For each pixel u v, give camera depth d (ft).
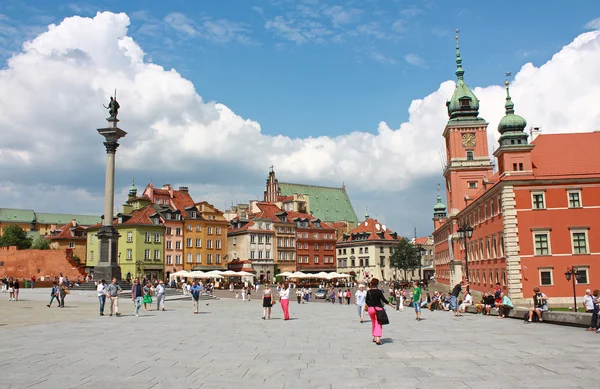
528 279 197.77
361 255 573.74
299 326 98.84
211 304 195.31
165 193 441.27
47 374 50.16
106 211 225.76
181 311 147.43
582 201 199.93
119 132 228.02
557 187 201.36
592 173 201.46
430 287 425.28
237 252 472.85
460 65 363.76
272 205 510.58
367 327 96.17
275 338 78.18
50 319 112.98
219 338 78.38
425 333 84.02
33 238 593.83
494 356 58.65
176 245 411.75
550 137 220.23
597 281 195.52
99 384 45.80
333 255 538.06
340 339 76.33
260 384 45.50
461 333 83.56
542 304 104.94
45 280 362.74
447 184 380.78
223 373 50.39
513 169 205.98
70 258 385.91
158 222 400.88
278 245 484.74
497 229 222.28
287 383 45.80
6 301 182.50
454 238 347.15
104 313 131.03
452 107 358.23
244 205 589.73
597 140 216.54
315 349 65.77
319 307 182.29
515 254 199.52
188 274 332.80
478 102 357.00
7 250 377.50
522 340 72.90
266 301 118.21
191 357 59.93
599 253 196.85
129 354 62.28
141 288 125.39
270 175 622.95
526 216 201.16
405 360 56.80
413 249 542.16
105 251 224.12
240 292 330.95
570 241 198.49
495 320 112.88
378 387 43.80
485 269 252.83
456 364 53.88
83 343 72.43
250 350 65.36
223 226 447.01
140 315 127.85
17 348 67.41
